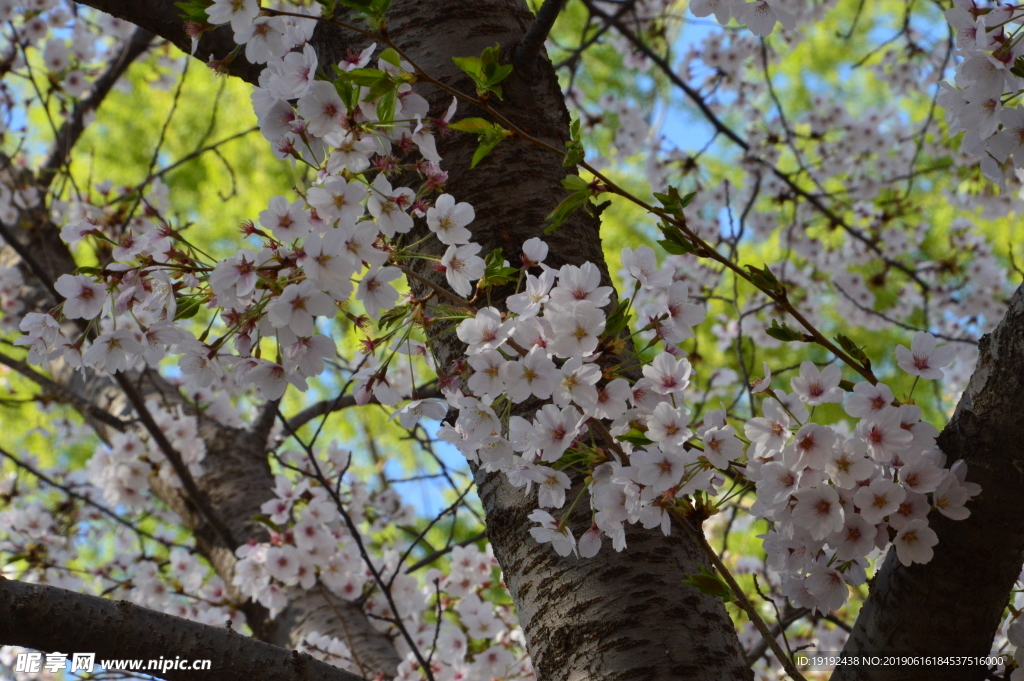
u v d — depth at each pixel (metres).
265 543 3.08
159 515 4.55
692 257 5.25
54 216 4.88
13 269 4.58
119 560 4.02
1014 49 2.01
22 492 4.54
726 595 2.00
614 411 2.02
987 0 2.06
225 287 2.02
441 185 2.08
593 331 2.00
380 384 2.07
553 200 2.23
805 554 2.04
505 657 3.07
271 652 2.23
